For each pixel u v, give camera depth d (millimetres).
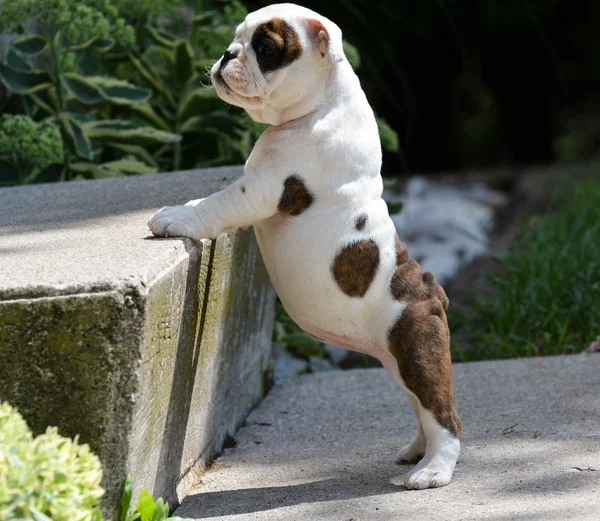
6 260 3625
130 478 3346
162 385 3631
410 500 3748
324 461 4461
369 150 3953
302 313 4020
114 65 7652
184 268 3795
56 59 6652
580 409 4848
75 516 2887
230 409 4941
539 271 7664
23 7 6316
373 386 5812
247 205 3848
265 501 3936
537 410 4906
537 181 13852
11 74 6629
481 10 15492
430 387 3904
